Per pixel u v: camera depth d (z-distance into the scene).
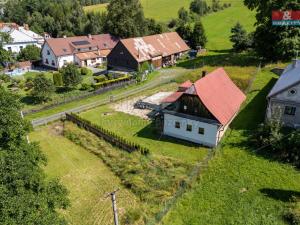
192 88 30.70
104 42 80.62
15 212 13.52
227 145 30.11
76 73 52.00
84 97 48.97
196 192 23.58
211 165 26.95
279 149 27.42
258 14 56.81
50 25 108.06
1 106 18.81
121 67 63.78
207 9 126.62
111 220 21.75
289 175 24.56
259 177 24.62
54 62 71.00
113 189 25.36
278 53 54.06
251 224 19.92
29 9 121.62
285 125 32.69
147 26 90.25
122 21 84.12
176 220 20.83
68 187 25.97
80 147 33.00
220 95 33.84
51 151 32.19
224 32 97.81
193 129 31.75
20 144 18.50
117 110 42.59
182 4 137.00
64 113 42.62
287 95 31.45
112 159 29.69
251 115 35.81
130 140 33.38
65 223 17.06
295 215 19.83
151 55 63.62
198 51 77.00
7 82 57.78
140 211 21.88
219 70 38.44
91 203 23.77
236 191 23.23
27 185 15.88
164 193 23.62
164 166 27.39
